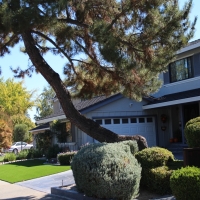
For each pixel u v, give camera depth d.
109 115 17.97
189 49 16.83
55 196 9.12
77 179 7.78
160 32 8.38
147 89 10.27
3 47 10.17
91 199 7.58
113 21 8.52
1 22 8.16
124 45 8.73
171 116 19.62
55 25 8.56
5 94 45.00
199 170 6.26
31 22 7.92
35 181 12.07
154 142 19.20
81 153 7.88
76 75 11.03
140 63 8.90
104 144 8.10
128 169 7.35
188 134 8.12
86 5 8.76
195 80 17.25
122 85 9.98
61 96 10.10
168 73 19.20
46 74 10.02
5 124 22.73
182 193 6.08
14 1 8.20
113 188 7.23
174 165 8.46
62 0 7.94
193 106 18.42
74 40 9.77
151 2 8.20
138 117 18.86
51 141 23.45
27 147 37.00
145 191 8.25
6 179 13.24
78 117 10.14
